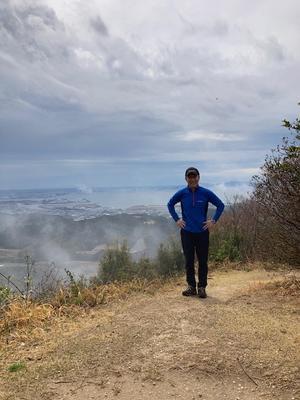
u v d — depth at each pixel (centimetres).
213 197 672
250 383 409
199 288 673
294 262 670
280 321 543
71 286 734
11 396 391
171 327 523
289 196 604
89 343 496
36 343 511
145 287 754
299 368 425
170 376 422
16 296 689
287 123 595
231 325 528
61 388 405
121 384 411
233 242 1017
